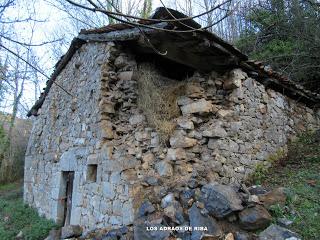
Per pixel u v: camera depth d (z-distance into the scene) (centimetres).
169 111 518
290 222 363
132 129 519
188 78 560
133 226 413
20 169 1558
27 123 1720
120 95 540
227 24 1527
